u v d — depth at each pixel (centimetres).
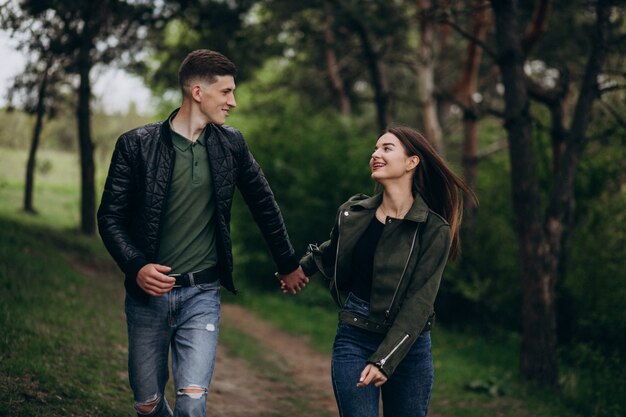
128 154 302
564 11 1266
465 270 1379
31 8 1057
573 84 1243
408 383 301
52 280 865
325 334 1191
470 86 1520
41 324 613
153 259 303
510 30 834
